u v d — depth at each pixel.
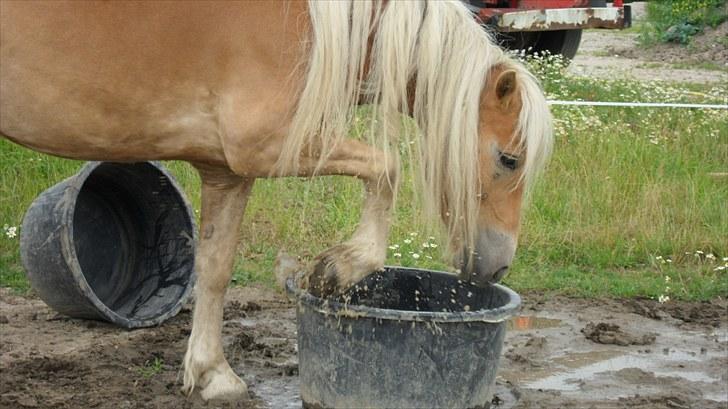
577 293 6.66
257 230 7.31
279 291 6.53
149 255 6.21
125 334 5.63
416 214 4.12
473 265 4.16
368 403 4.14
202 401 4.55
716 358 5.52
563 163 8.26
